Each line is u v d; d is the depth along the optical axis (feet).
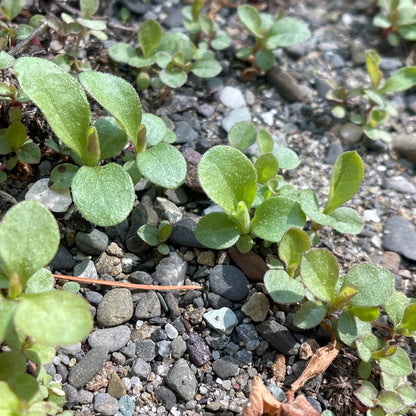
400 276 0.53
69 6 0.65
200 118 0.63
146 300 0.47
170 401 0.43
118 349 0.44
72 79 0.45
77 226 0.49
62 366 0.42
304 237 0.44
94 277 0.48
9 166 0.51
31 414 0.35
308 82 0.69
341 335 0.44
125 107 0.48
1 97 0.49
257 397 0.40
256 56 0.67
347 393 0.44
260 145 0.55
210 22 0.66
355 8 0.79
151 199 0.53
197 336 0.46
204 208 0.55
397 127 0.66
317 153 0.62
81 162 0.51
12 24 0.61
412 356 0.48
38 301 0.35
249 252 0.51
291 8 0.77
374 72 0.63
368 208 0.58
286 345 0.46
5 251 0.36
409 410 0.44
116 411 0.41
